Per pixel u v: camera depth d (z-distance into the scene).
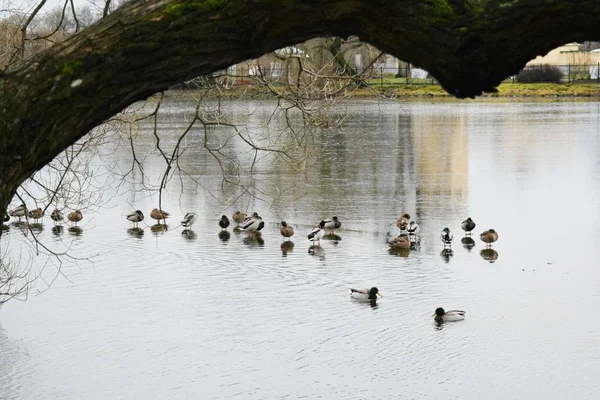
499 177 38.88
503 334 18.78
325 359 17.48
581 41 3.44
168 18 3.69
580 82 97.12
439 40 3.46
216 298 21.33
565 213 31.00
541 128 58.91
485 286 22.27
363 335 18.73
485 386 16.22
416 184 37.38
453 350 17.86
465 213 31.44
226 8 3.68
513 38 3.40
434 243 27.09
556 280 22.67
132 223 30.48
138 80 3.78
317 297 21.42
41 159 3.88
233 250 26.41
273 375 16.78
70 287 22.30
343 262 24.81
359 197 34.56
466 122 63.56
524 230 28.61
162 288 22.22
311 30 3.74
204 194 35.12
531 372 16.80
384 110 73.50
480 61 3.45
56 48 3.81
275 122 42.69
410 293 21.72
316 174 39.66
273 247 26.78
